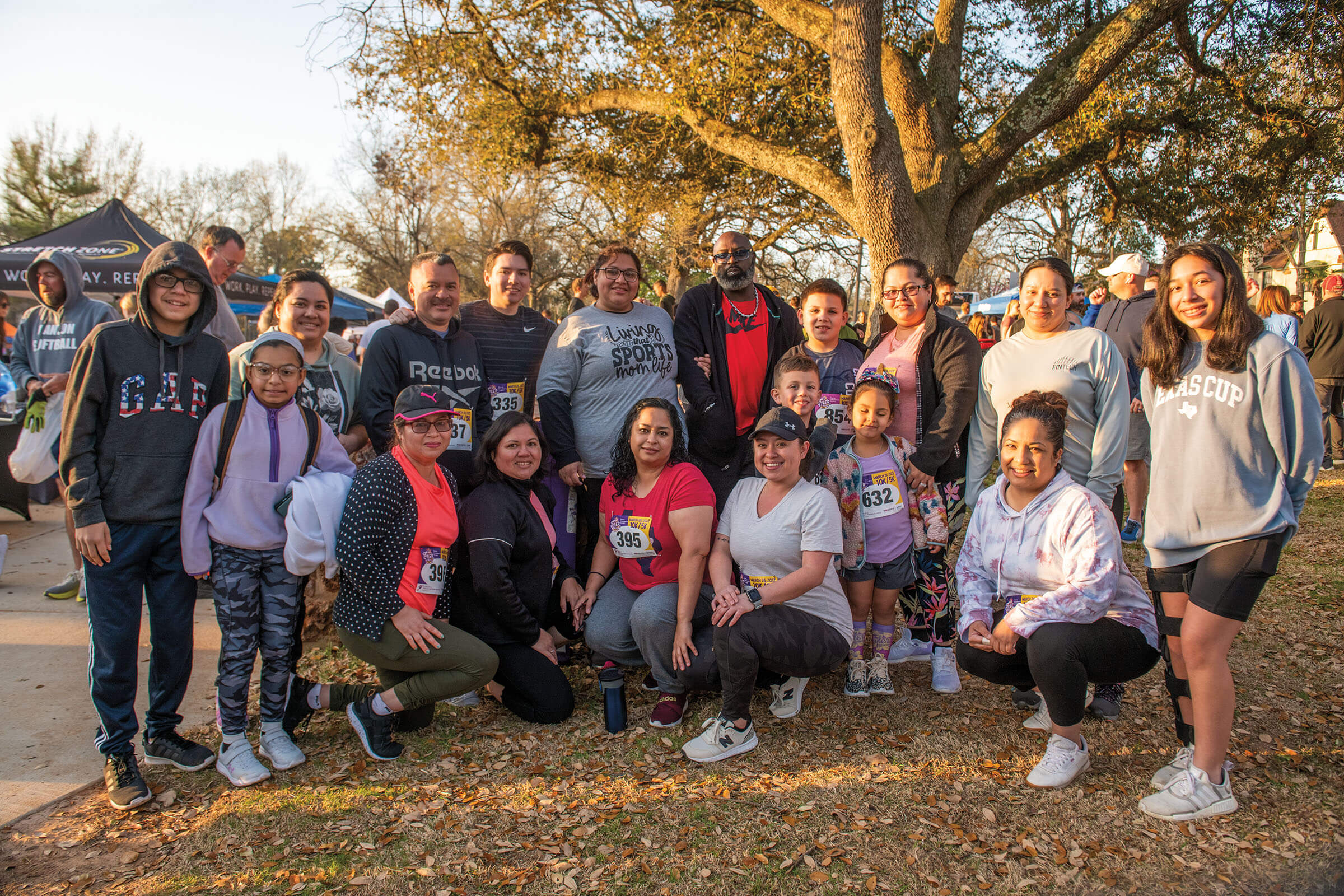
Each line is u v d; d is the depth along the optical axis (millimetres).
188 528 3004
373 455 4766
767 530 3449
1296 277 28969
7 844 2666
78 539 2842
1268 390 2588
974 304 19859
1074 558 2945
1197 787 2738
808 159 11141
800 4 10227
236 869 2549
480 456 3676
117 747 2932
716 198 16609
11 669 4004
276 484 3123
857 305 21047
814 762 3174
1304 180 13625
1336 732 3301
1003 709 3598
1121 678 3023
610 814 2840
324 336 4309
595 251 25234
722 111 11969
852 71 9070
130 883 2486
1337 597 4828
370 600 3137
